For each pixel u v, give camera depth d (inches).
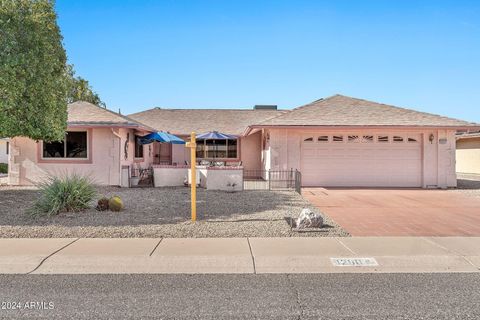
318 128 711.1
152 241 307.7
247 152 1045.8
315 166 741.3
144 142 836.6
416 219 413.7
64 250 280.7
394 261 261.9
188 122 1133.7
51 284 219.8
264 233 335.0
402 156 743.1
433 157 735.1
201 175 697.0
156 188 679.7
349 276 235.9
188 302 193.3
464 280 228.4
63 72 544.4
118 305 189.2
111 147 697.0
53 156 697.0
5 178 896.9
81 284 219.9
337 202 537.3
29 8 472.7
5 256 266.4
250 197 567.8
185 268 249.3
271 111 1251.8
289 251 280.4
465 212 459.2
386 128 711.7
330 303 192.2
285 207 476.7
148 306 188.1
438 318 174.9
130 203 495.2
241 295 203.2
